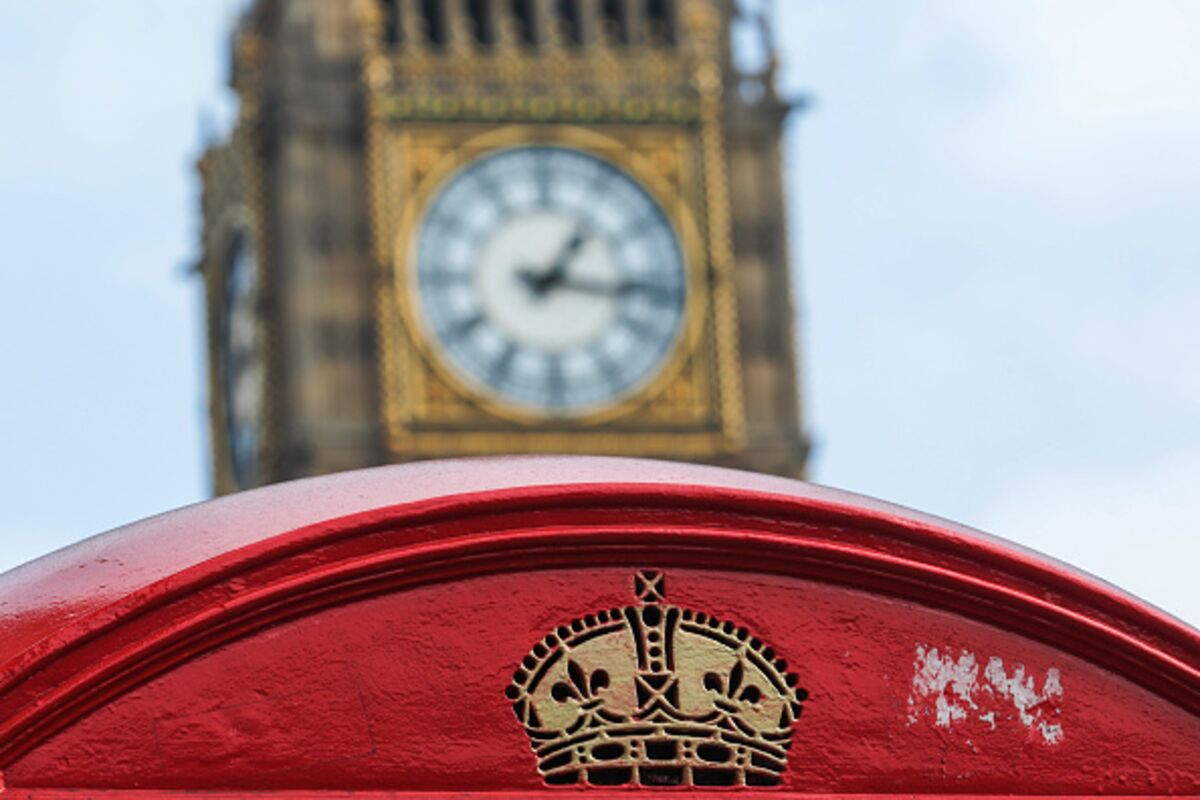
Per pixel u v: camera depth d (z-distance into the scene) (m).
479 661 7.08
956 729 7.32
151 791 6.83
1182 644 7.45
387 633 7.04
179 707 6.89
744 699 7.22
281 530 7.33
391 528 7.08
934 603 7.36
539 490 7.16
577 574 7.17
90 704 6.82
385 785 6.99
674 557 7.23
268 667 6.95
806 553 7.27
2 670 6.77
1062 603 7.41
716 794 7.15
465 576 7.11
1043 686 7.38
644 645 7.18
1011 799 7.31
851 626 7.30
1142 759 7.38
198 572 6.92
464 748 7.03
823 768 7.22
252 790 6.90
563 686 7.12
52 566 7.54
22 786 6.75
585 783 7.10
